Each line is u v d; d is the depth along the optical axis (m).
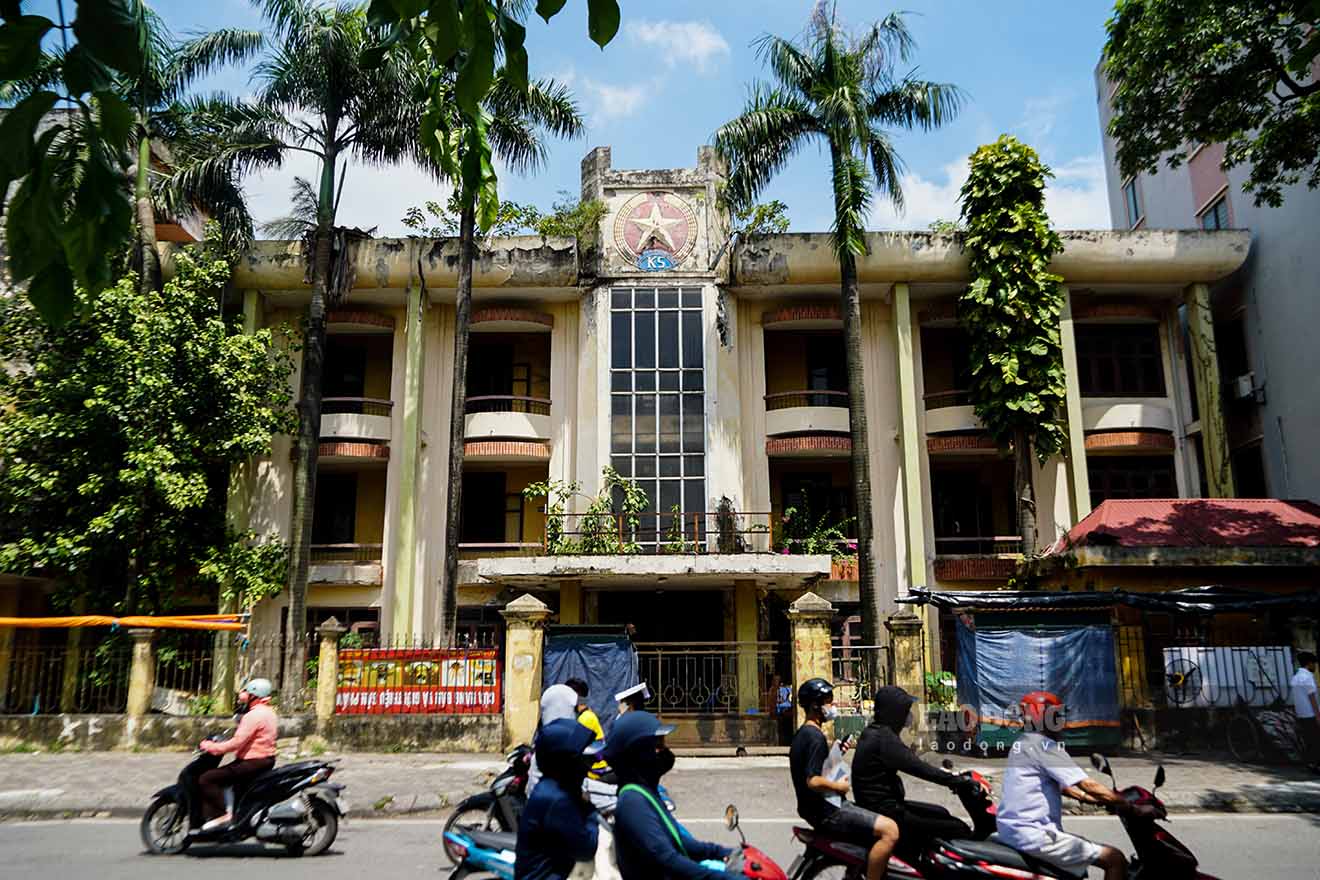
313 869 7.95
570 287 23.56
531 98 20.67
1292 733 13.62
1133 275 23.47
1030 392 21.62
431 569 23.06
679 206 23.83
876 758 5.70
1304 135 16.50
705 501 22.22
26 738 15.30
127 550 19.25
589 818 4.16
